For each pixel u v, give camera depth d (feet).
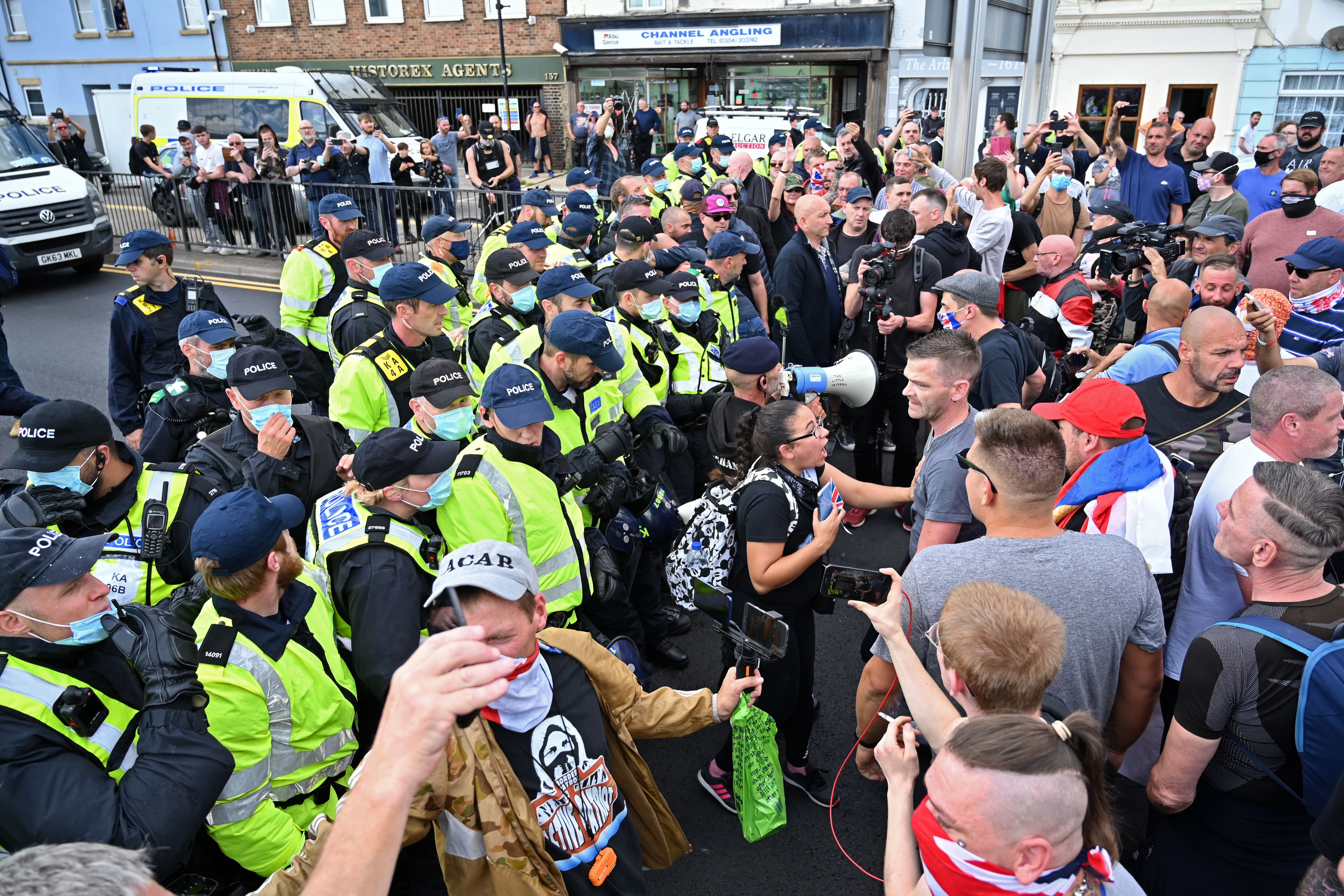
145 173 51.42
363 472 8.65
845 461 22.11
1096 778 4.99
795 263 19.20
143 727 6.69
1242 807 7.17
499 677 4.03
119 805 6.38
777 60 60.54
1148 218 28.84
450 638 4.10
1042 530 7.95
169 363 17.22
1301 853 7.02
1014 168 27.37
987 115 37.40
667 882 10.35
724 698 7.61
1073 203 25.20
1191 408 11.67
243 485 10.92
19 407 19.25
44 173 38.17
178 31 75.46
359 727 8.87
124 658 7.11
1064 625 6.30
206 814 6.64
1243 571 9.16
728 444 12.97
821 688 13.84
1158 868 7.89
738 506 10.34
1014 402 13.82
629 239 18.48
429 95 72.13
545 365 12.55
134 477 9.68
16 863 3.90
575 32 65.82
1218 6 60.13
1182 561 10.29
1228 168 24.34
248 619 7.52
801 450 10.04
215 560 7.25
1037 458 7.67
